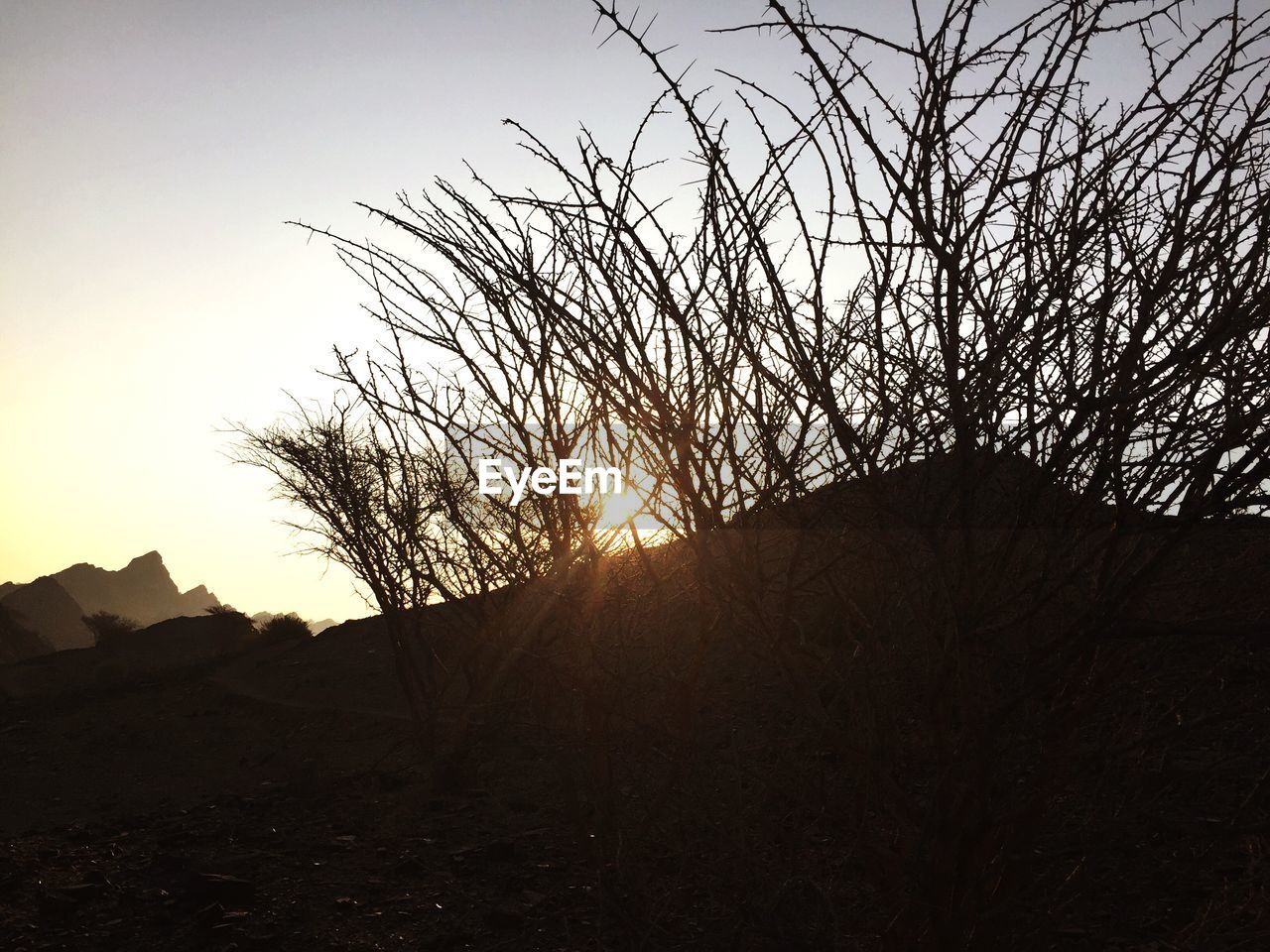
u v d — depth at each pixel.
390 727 11.21
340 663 16.05
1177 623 1.75
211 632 28.52
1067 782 1.97
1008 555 1.81
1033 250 1.77
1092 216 1.72
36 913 4.98
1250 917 2.36
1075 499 1.86
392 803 6.37
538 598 2.74
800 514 1.90
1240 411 1.61
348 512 6.81
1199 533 1.72
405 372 2.89
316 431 6.95
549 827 4.84
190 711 14.73
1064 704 1.99
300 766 9.73
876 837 2.14
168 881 5.39
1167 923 2.46
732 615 1.98
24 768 12.02
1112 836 1.98
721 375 1.85
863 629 2.05
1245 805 1.98
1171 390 1.63
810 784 2.12
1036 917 2.15
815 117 1.72
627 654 2.39
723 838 2.13
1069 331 1.72
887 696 2.03
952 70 1.63
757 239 1.71
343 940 4.36
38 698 18.81
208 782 10.46
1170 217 1.67
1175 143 1.66
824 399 1.76
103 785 10.95
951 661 1.92
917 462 1.91
